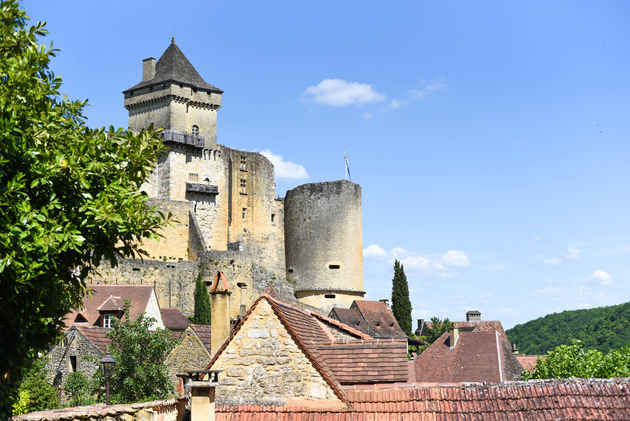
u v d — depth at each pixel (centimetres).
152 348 3738
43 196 1409
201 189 9781
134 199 1484
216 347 2052
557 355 3731
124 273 7931
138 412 1495
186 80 9812
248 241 10569
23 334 1396
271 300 1764
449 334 5081
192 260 9038
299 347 1716
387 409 1620
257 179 10775
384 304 8950
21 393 2952
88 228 1468
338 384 1734
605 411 1512
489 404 1589
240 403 1681
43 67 1545
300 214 10881
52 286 1455
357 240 10844
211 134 10088
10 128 1314
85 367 4091
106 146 1545
